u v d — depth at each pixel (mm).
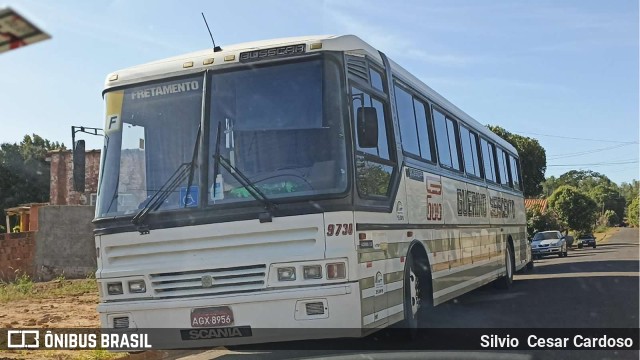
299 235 6531
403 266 8023
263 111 6957
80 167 7719
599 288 15219
